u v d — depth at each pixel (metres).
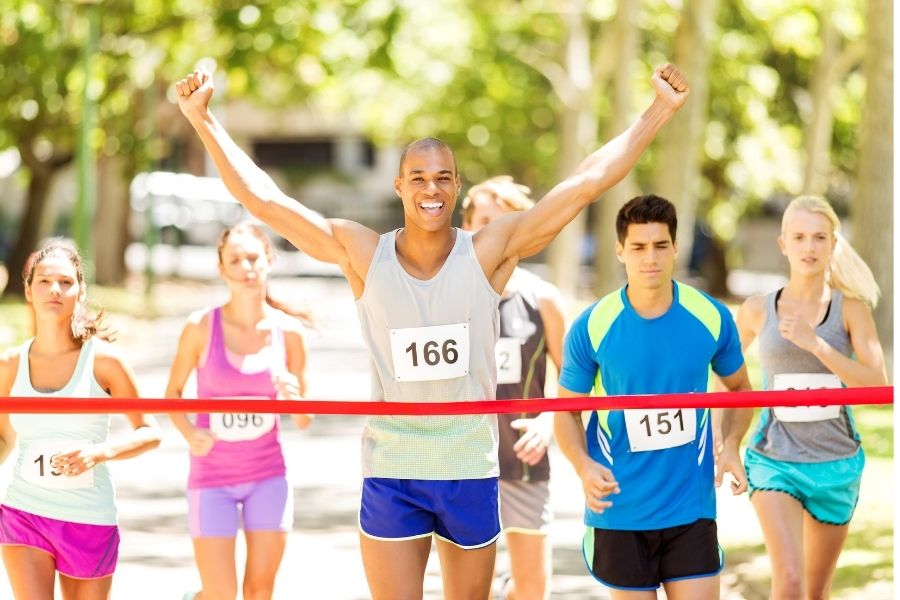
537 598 16.80
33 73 67.06
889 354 49.00
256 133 178.38
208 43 66.38
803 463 15.58
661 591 20.09
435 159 13.13
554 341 17.02
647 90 83.19
